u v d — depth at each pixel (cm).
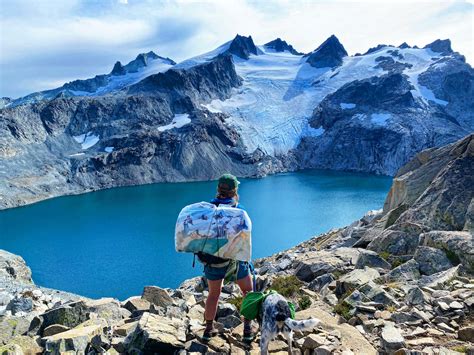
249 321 749
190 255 10925
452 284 1073
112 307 988
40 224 15662
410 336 808
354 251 1648
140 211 17512
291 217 14938
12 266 2212
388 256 1498
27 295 1387
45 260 10962
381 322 873
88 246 12225
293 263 1752
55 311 865
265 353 639
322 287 1304
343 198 18438
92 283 9044
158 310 944
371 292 1026
